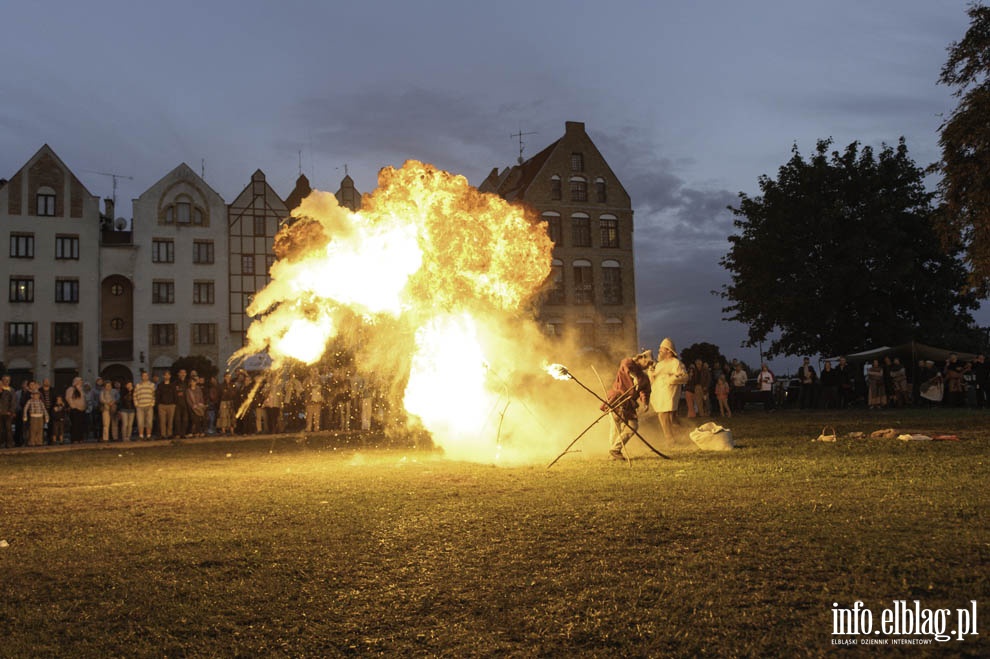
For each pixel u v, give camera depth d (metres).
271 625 4.71
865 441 13.71
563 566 5.66
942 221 20.36
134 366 53.53
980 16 19.84
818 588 4.96
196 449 19.09
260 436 23.44
